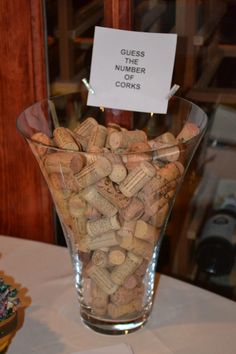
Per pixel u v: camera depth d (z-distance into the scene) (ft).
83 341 2.85
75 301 3.10
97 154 2.54
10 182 3.75
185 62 3.62
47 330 2.92
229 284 4.50
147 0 3.37
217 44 3.67
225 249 4.48
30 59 3.49
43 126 3.01
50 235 3.87
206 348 2.78
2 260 3.38
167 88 2.87
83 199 2.62
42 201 3.78
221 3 3.59
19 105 3.57
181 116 3.00
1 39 3.46
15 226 3.87
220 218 4.45
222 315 2.98
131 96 2.91
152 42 2.85
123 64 2.89
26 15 3.41
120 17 3.24
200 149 4.17
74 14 3.43
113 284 2.79
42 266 3.34
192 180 4.33
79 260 2.83
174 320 2.96
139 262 2.77
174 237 4.48
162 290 3.16
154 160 2.61
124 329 2.88
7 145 3.66
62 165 2.57
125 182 2.59
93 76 2.93
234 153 4.16
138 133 2.85
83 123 2.97
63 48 3.51
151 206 2.66
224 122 3.99
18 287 3.19
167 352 2.77
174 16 3.46
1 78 3.53
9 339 2.62
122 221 2.66
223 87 3.76
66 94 3.10
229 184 4.33
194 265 4.52
